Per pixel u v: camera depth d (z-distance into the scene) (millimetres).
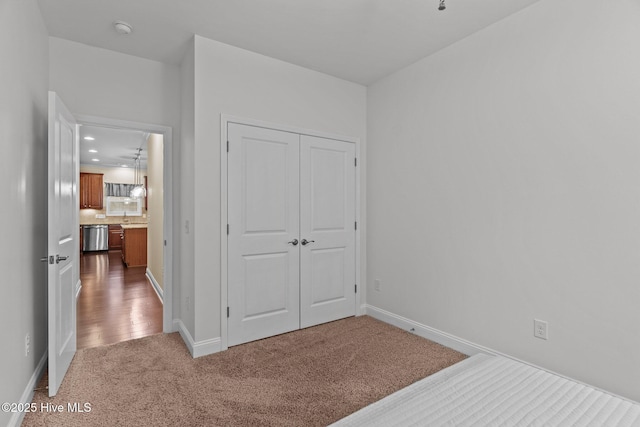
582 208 1998
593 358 1954
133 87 2967
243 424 1771
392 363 2473
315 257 3295
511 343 2342
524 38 2270
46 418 1805
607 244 1901
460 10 2295
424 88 2992
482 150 2520
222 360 2521
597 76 1937
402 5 2252
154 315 3658
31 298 2049
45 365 2383
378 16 2379
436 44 2764
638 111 1791
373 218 3559
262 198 2955
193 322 2627
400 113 3236
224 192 2738
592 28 1954
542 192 2178
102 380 2209
